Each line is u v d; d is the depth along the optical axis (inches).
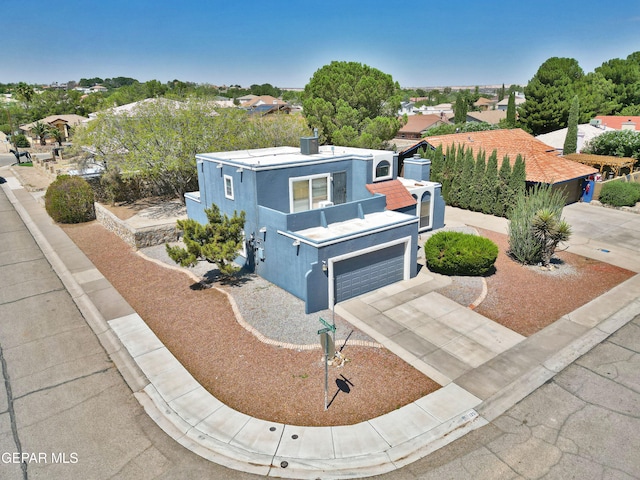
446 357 447.5
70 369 443.8
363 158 741.3
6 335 512.7
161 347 475.2
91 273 689.6
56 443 345.7
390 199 761.0
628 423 355.3
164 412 378.0
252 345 473.7
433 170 1130.7
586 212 1010.1
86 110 3526.1
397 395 392.5
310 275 525.3
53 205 981.8
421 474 312.7
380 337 485.4
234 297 588.4
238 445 340.5
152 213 1002.1
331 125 1424.7
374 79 1450.5
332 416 368.2
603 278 637.3
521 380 410.6
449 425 356.8
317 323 516.1
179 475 315.3
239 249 602.5
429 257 652.1
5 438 351.6
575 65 2246.6
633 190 1031.6
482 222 956.0
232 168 665.0
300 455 330.0
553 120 1967.3
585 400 383.6
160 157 946.7
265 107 3393.2
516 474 309.9
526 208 687.1
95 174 1149.1
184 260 573.6
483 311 542.3
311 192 698.8
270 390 401.4
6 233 938.7
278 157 724.0
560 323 511.2
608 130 1560.0
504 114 3250.5
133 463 325.7
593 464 316.2
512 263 700.7
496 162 991.0
